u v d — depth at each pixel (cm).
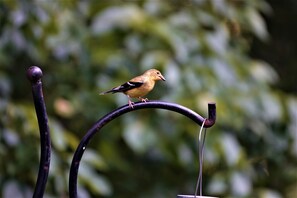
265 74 1212
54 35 1132
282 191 1370
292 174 1336
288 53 1653
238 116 1142
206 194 1241
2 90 1090
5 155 1011
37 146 1015
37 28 1102
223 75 1128
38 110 581
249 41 1487
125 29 1131
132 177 1238
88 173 1013
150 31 1119
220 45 1144
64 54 1145
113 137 1167
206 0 1202
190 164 1150
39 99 580
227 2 1249
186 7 1201
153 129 1109
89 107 1157
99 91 1130
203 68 1112
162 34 1106
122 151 1242
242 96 1155
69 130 1230
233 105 1134
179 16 1148
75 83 1195
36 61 1170
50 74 1207
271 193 1234
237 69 1177
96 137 1172
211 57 1129
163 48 1123
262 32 1254
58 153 1008
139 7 1188
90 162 1023
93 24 1134
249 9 1253
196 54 1123
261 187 1338
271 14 1617
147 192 1228
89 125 1216
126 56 1133
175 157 1134
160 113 1118
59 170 999
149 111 1123
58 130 990
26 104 1064
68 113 1159
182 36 1119
